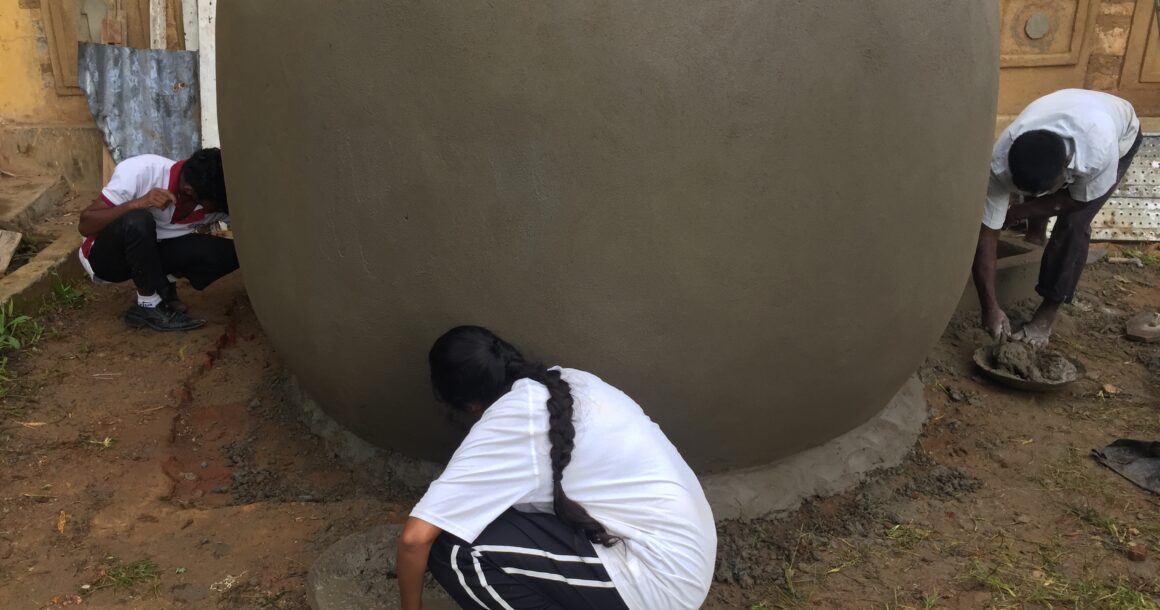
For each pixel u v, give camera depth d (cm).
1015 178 350
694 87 210
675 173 215
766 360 244
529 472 173
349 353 259
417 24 214
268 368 363
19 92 536
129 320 382
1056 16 563
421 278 233
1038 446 323
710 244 222
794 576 252
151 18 513
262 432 320
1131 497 292
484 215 221
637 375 237
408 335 244
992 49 259
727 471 276
